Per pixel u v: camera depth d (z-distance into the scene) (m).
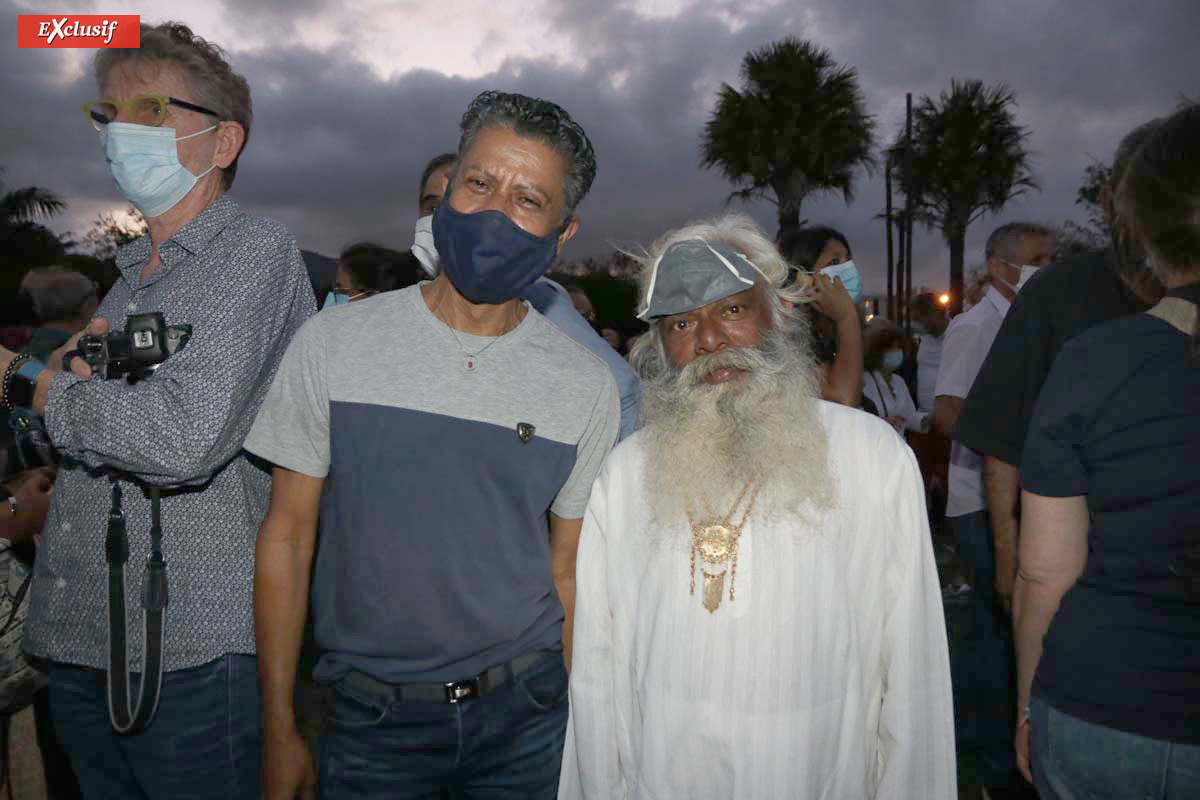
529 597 1.71
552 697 1.78
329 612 1.67
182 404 1.57
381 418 1.60
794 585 1.49
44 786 2.51
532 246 1.61
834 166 19.72
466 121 1.70
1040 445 1.53
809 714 1.47
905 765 1.49
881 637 1.55
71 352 1.71
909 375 9.52
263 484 1.84
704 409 1.56
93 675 1.76
